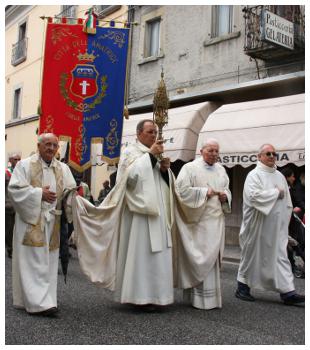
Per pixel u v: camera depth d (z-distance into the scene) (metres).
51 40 7.75
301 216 7.52
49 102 7.66
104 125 7.96
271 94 10.96
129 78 14.96
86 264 4.62
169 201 4.85
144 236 4.62
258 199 5.27
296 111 9.36
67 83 7.78
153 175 4.72
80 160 7.80
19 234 4.40
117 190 4.74
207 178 5.11
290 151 9.04
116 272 4.71
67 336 3.71
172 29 13.48
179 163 12.91
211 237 4.89
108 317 4.34
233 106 10.70
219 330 4.00
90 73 7.91
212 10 12.34
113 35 8.09
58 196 4.59
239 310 4.83
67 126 7.73
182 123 11.41
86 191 8.36
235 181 11.65
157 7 14.05
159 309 4.76
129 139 12.79
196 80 12.55
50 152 4.53
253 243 5.35
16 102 22.81
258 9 10.48
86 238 4.61
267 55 10.45
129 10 14.93
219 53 12.00
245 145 9.80
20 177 4.39
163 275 4.61
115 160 7.98
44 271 4.36
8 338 3.62
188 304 5.07
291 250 7.21
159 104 4.91
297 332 4.02
